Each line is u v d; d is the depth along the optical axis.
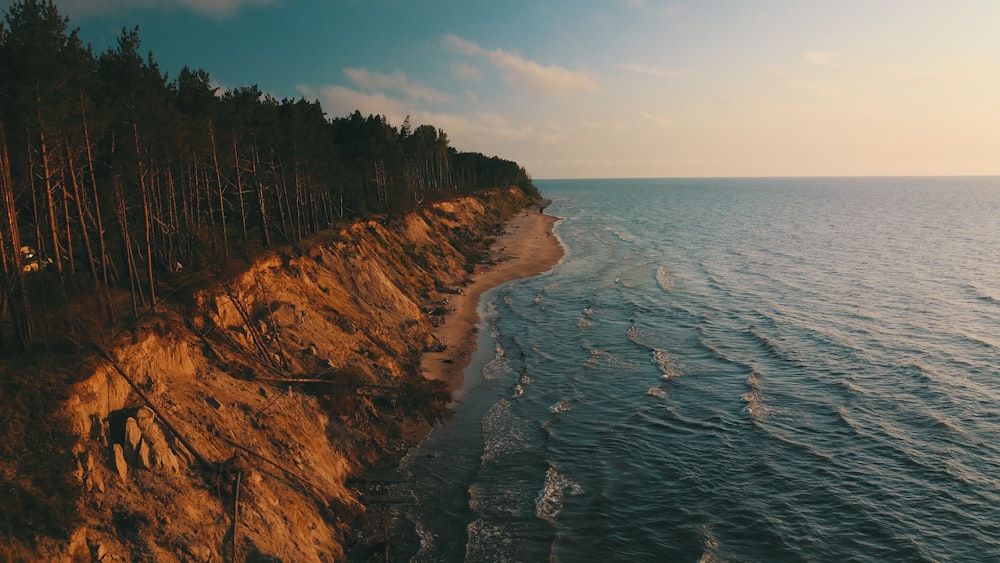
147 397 25.28
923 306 65.81
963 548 25.75
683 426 37.09
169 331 29.52
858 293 72.94
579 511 28.38
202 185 52.56
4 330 26.75
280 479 26.14
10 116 27.14
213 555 21.08
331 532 25.67
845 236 133.12
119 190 35.62
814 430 36.44
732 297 71.31
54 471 19.77
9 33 29.39
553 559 24.95
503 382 44.22
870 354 49.59
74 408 21.62
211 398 28.16
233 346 34.19
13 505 18.25
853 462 32.69
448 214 109.50
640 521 27.66
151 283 32.19
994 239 125.88
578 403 40.62
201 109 45.75
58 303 27.81
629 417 38.41
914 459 32.84
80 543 18.64
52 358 23.59
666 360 48.88
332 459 30.48
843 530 27.02
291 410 31.39
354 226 66.56
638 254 105.12
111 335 26.30
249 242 45.62
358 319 47.22
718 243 121.12
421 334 52.19
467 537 26.27
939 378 44.00
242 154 52.09
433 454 33.59
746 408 39.44
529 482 30.83
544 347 52.31
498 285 77.19
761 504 28.98
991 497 29.25
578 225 156.62
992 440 34.78
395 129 121.75
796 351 50.66
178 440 24.20
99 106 33.94
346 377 35.75
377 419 35.44
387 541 25.42
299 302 43.41
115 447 21.92
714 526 27.31
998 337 53.81
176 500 21.92
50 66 27.03
